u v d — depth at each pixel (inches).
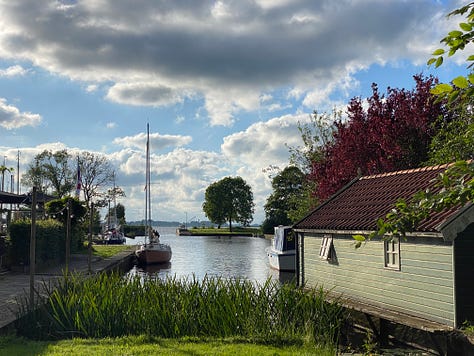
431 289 469.4
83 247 1705.2
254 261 1833.2
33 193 526.0
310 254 724.0
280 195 3373.5
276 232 1488.7
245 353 382.6
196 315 485.7
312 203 1160.2
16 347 398.3
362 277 585.9
